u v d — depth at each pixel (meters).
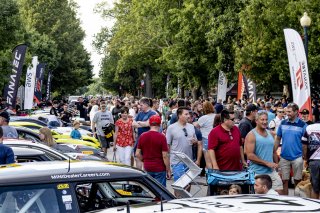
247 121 13.28
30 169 5.89
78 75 83.69
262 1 34.03
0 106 29.50
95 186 6.32
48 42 72.06
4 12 36.56
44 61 70.56
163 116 27.33
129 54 65.50
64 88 83.00
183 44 48.25
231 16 40.38
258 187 8.78
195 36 47.00
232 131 11.02
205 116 15.29
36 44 68.75
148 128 15.88
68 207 5.70
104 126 21.64
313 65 32.31
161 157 11.99
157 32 60.75
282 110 16.55
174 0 54.44
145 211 4.20
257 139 11.08
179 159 11.09
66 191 5.75
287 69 33.91
